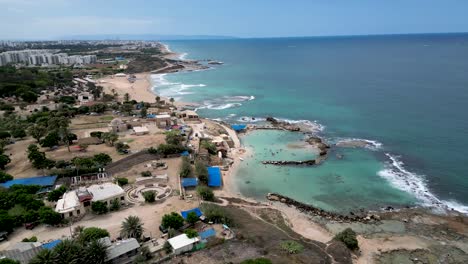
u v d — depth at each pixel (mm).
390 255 76812
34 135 138625
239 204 98125
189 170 112188
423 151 137000
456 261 74875
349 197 104562
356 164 127938
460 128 160250
